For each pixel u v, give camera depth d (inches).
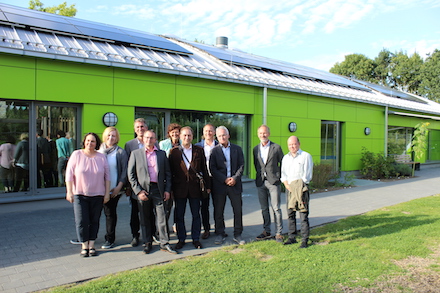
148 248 186.9
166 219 195.9
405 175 590.2
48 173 292.8
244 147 430.6
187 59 396.2
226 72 392.8
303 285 145.4
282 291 140.0
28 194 283.0
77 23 374.9
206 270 159.5
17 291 138.3
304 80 537.3
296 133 478.6
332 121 546.0
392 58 1834.4
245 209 304.8
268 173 212.2
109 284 142.1
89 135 181.0
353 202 343.0
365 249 192.9
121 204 316.5
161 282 145.6
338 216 279.7
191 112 380.8
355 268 165.2
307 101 491.5
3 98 263.9
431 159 826.8
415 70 1699.1
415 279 155.3
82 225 176.6
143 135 194.7
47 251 186.7
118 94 316.5
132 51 350.9
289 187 203.3
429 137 813.9
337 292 141.3
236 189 207.3
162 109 355.6
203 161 204.5
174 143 215.2
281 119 457.7
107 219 193.8
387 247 195.3
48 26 320.5
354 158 575.5
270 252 188.5
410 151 708.7
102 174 182.5
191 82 366.3
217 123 403.2
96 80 303.7
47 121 290.4
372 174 554.6
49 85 280.8
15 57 265.3
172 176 200.8
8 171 274.8
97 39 341.7
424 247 196.2
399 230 232.8
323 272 159.5
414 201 344.8
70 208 289.3
